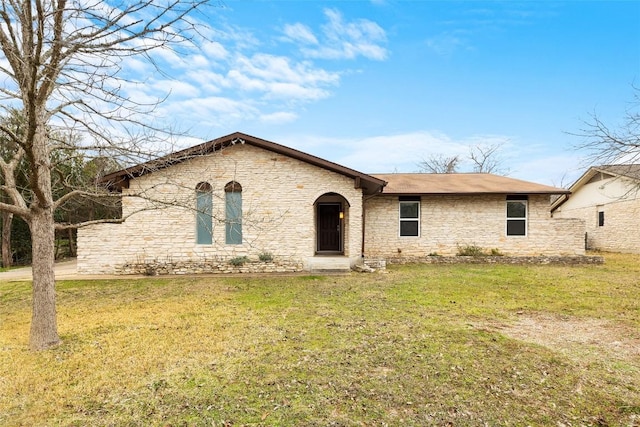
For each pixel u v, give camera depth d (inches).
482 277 430.9
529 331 230.1
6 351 196.2
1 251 756.0
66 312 281.6
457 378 162.4
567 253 586.6
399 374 166.6
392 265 544.4
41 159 191.6
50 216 205.8
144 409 137.3
